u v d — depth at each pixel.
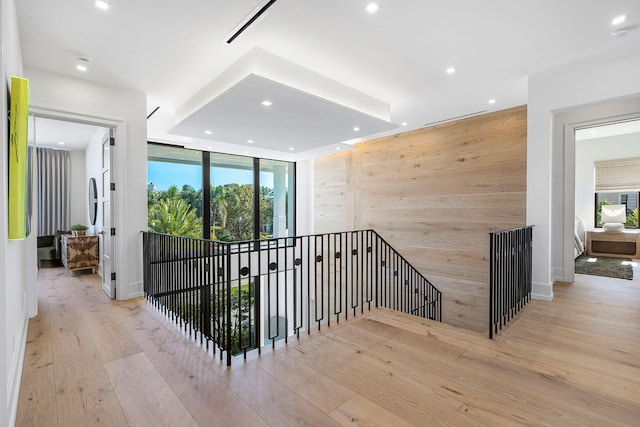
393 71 3.32
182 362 2.27
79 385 1.97
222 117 3.77
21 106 1.88
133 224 3.92
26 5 2.28
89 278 5.05
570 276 4.36
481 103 4.27
